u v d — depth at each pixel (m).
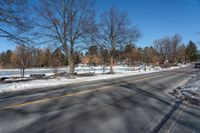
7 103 9.16
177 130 5.46
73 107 8.22
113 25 37.12
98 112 7.45
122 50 38.38
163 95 11.39
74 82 19.98
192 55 136.25
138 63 94.62
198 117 6.77
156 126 5.89
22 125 5.92
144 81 20.09
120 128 5.71
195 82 16.11
